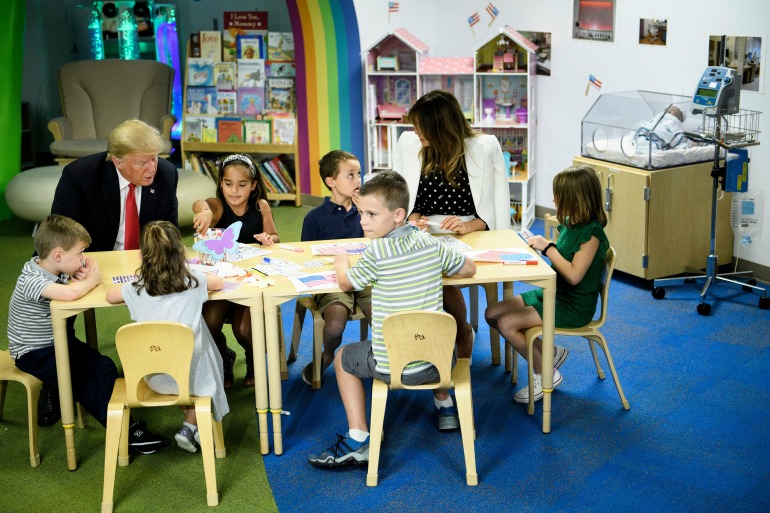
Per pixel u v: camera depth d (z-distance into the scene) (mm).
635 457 3414
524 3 6398
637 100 5398
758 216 5273
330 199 4160
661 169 5102
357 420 3350
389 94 6859
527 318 3703
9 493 3262
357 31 6711
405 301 3168
